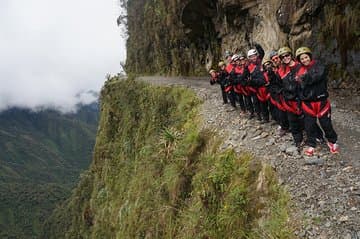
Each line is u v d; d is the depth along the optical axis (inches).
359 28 529.3
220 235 301.6
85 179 1935.3
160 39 1652.3
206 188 357.1
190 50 1371.8
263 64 382.6
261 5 808.9
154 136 757.9
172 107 747.4
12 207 5255.9
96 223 1140.5
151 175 573.0
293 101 325.1
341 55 562.6
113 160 1213.7
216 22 1109.7
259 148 362.6
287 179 293.0
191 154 462.3
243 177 327.9
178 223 404.2
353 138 354.0
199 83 908.6
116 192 992.9
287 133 382.0
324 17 589.3
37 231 4712.1
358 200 248.5
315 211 250.2
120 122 1290.6
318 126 335.9
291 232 242.5
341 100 510.0
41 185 6515.8
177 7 1327.5
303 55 297.7
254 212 287.4
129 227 595.2
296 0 641.6
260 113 447.8
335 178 278.5
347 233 225.0
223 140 428.8
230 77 500.4
